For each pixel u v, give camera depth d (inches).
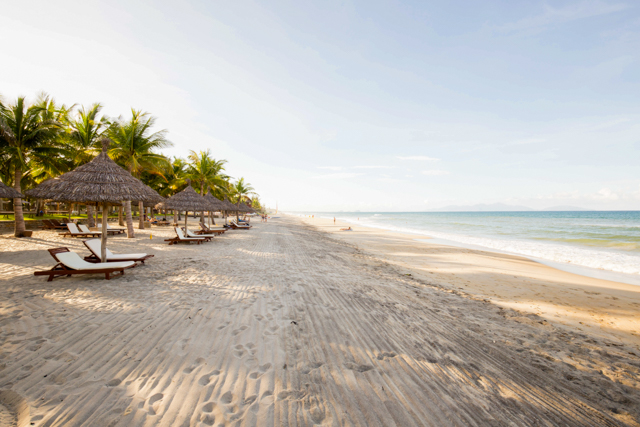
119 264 250.7
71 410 84.9
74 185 262.5
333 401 96.3
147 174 997.8
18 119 512.4
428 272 369.7
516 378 120.5
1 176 738.2
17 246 414.6
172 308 174.9
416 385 109.3
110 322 150.4
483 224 1707.7
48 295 191.8
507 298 260.4
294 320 165.9
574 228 1284.4
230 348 128.6
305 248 521.7
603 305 246.2
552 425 92.7
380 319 177.6
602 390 115.6
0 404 87.0
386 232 1121.4
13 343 124.1
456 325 178.1
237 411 88.4
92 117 661.3
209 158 1091.3
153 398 92.1
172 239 492.7
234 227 961.5
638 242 743.1
